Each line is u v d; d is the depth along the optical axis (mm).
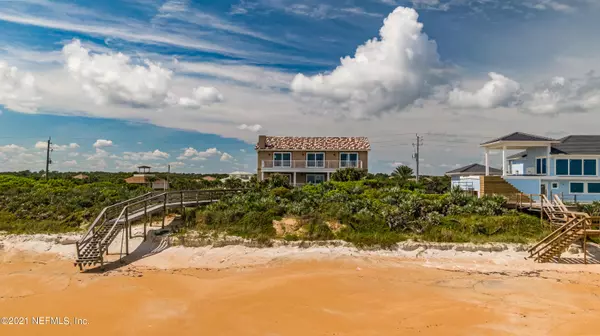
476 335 11172
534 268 18422
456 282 16266
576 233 19344
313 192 31312
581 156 31188
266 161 45156
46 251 21312
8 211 26422
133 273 17422
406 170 42625
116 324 12000
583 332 11359
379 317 12578
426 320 12297
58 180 43344
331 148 46094
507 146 32875
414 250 20375
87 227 24000
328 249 20469
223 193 29500
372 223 22219
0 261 19797
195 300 14133
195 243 21125
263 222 22453
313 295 14672
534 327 11742
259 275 17219
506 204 25422
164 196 23656
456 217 23031
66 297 14344
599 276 17234
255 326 11883
